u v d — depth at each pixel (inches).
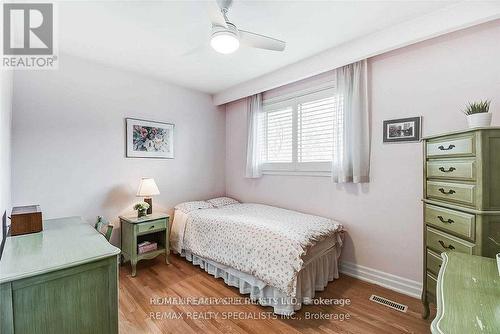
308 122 124.0
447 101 82.7
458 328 29.7
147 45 96.8
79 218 93.7
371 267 101.8
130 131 124.1
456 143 63.4
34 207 80.1
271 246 84.6
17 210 74.0
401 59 92.4
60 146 103.6
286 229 89.8
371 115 100.7
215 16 62.0
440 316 32.4
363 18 79.4
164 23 81.4
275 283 79.4
